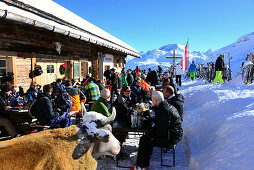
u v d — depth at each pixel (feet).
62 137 5.80
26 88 23.41
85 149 6.06
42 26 18.85
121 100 14.78
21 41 22.33
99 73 48.03
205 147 12.39
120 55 69.46
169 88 15.62
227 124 12.00
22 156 5.03
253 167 7.11
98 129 6.34
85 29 33.86
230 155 8.76
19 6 17.98
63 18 27.48
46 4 30.86
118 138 13.82
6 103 15.40
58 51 28.12
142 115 13.21
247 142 8.84
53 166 5.30
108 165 12.49
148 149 11.41
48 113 13.92
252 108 13.37
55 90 21.89
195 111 21.31
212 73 45.73
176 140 11.59
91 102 22.39
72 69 34.40
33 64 24.36
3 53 19.89
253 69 29.48
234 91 23.76
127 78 43.57
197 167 10.52
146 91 23.34
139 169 11.21
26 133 14.83
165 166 12.14
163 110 11.52
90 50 43.27
